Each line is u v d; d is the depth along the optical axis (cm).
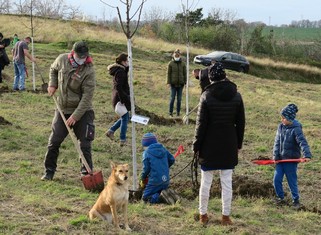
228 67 3516
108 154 1092
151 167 785
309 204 859
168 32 5306
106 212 646
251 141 1384
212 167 645
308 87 3136
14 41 2638
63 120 840
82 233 604
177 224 672
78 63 832
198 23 5697
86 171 864
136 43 3753
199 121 637
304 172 1080
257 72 4406
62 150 1080
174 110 1806
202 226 667
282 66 4650
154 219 686
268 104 2148
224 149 641
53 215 657
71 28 3734
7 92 1747
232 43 5569
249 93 2383
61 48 3148
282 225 719
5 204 698
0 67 1903
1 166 924
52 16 4141
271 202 838
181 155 1152
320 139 1454
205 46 5375
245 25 6262
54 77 858
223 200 668
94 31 3850
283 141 819
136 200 789
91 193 798
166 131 1384
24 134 1184
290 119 809
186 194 830
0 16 3878
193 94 2166
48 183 833
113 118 1483
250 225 698
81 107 831
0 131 1189
